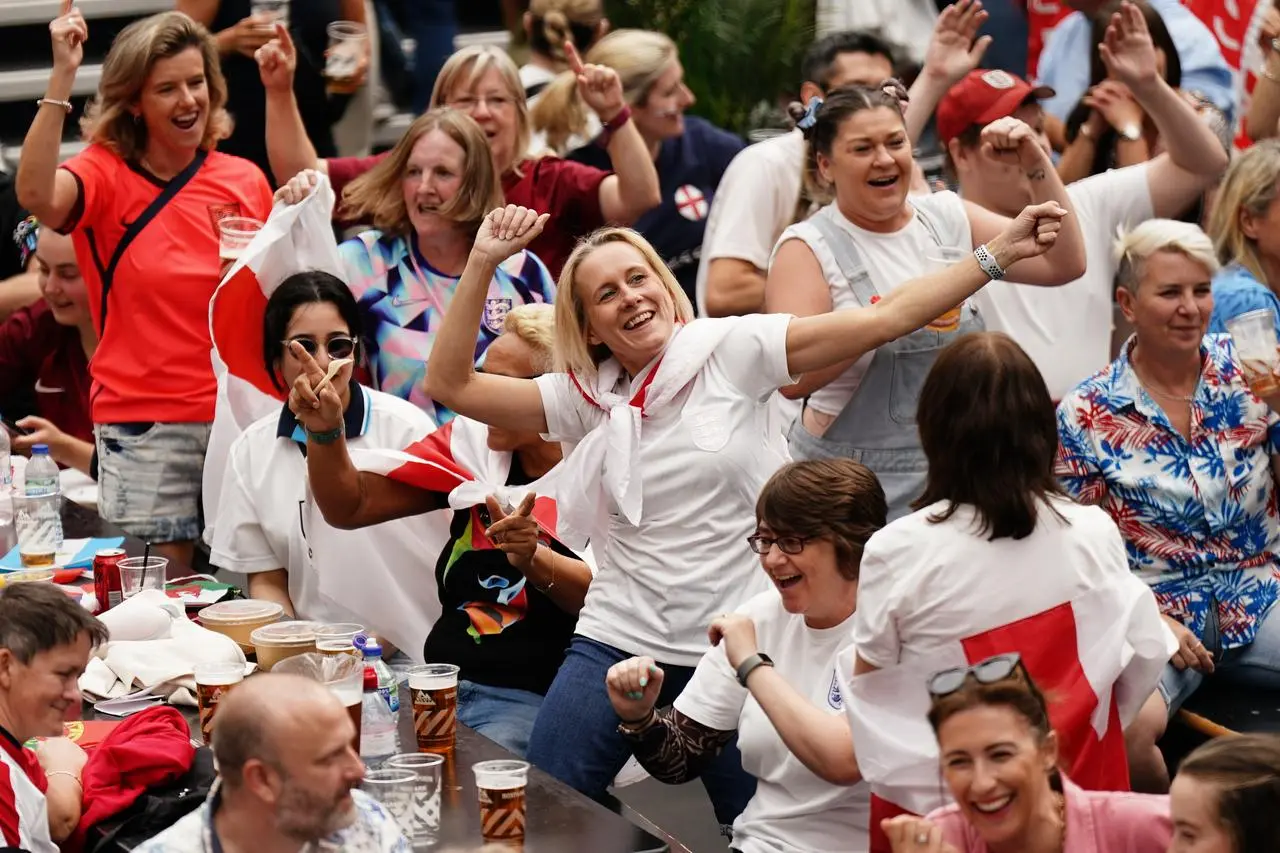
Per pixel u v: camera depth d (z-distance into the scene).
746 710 14.17
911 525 12.55
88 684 16.05
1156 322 17.95
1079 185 21.86
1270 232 19.66
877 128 18.14
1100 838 10.95
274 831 11.26
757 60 33.31
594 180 24.33
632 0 33.38
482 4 35.53
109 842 13.57
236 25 27.09
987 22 32.94
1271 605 18.61
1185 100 22.98
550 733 16.20
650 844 12.83
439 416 21.86
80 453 25.20
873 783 12.53
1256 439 18.52
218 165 23.03
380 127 30.91
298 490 19.50
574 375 16.48
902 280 18.48
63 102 21.56
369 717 14.76
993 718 10.67
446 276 21.91
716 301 22.97
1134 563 18.55
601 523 16.44
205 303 22.67
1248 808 10.04
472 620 18.03
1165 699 17.81
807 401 18.91
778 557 13.66
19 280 27.69
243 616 17.55
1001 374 12.32
